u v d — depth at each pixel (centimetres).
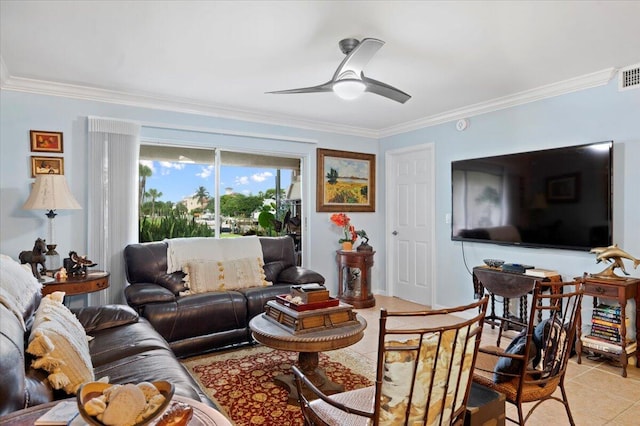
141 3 210
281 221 486
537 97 362
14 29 239
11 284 178
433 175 468
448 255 450
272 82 340
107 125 361
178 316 289
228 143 437
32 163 337
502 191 383
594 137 325
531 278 327
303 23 232
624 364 274
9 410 105
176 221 418
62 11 218
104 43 260
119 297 366
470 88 355
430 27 236
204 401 148
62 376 144
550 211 344
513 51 272
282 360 297
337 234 517
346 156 523
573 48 268
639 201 301
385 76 324
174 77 327
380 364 116
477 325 132
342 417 146
